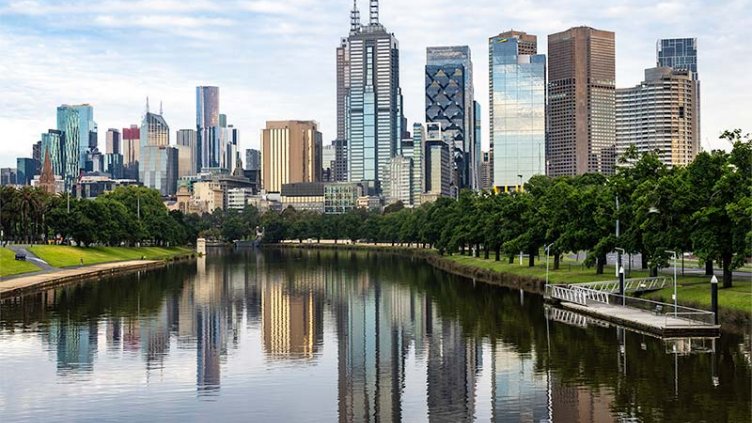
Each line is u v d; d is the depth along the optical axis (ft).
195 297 468.75
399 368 255.91
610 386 221.05
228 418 198.29
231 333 328.29
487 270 562.25
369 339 311.27
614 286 382.83
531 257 532.32
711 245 323.16
